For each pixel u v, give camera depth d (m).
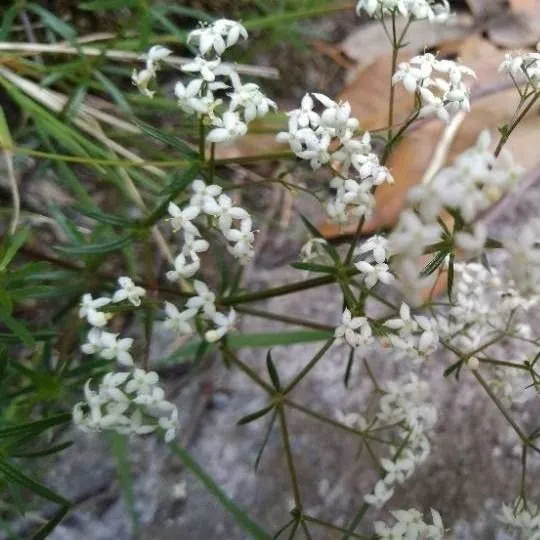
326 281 0.08
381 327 0.08
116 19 0.14
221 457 0.11
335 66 0.15
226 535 0.11
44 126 0.12
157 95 0.13
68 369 0.09
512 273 0.07
